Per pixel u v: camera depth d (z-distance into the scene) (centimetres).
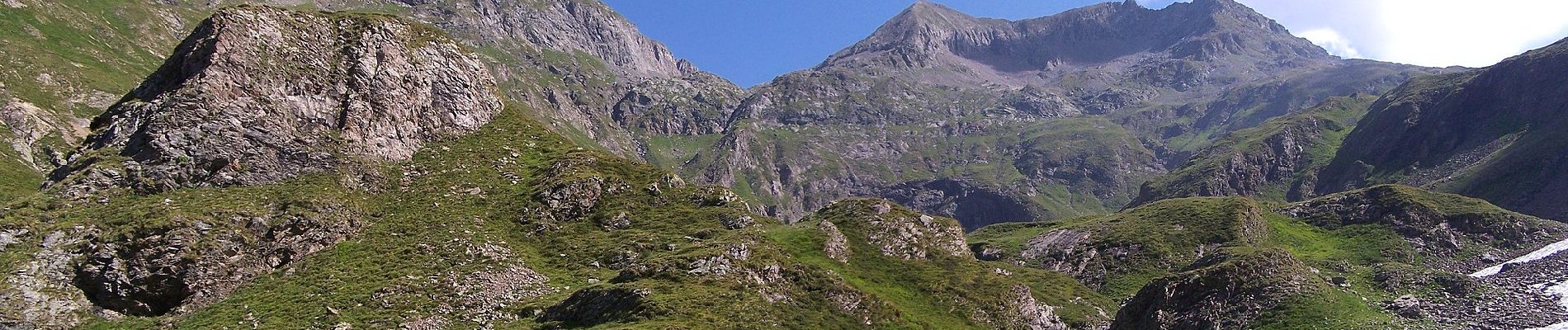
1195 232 16888
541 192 11319
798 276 9319
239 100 10444
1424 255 14562
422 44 13338
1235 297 9812
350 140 11138
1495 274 11769
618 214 11244
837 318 8769
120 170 9331
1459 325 9119
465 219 10500
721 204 11800
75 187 9000
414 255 9319
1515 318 9081
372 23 12688
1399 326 9012
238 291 8444
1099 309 12788
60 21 17062
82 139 12494
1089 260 16938
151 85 10844
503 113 13925
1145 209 19562
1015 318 10106
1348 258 15062
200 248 8481
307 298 8244
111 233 8369
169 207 8875
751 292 8681
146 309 8106
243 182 9781
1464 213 15150
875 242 11219
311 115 11038
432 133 12431
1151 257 16250
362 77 11888
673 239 10406
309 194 9869
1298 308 9294
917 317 9369
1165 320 10050
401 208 10556
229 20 11069
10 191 9944
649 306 7944
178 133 9781
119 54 17500
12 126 11825
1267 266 10106
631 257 9931
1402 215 15912
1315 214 17750
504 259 9588
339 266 8931
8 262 7794
